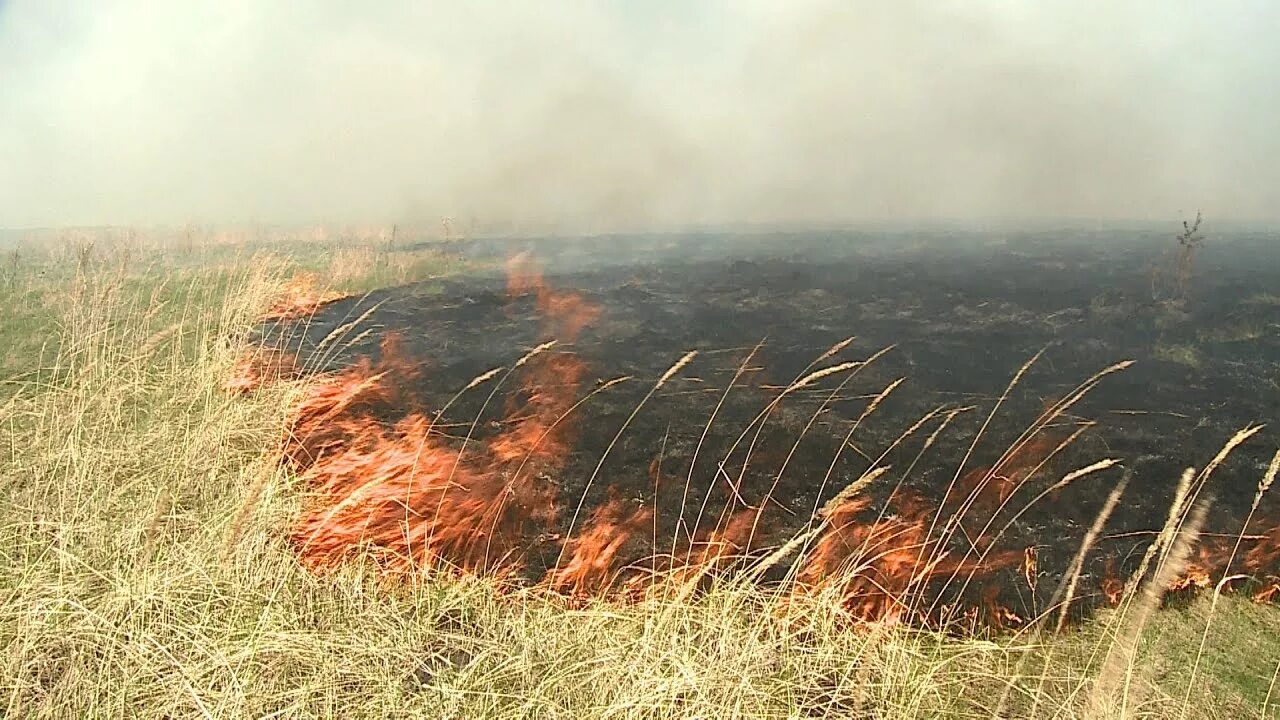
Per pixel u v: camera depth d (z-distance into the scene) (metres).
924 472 3.64
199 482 3.42
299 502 3.27
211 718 1.91
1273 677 2.29
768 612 2.40
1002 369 5.57
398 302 8.76
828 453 3.87
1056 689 2.21
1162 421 4.36
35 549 2.78
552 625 2.46
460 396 4.87
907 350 6.20
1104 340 6.53
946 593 2.70
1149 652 2.38
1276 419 4.40
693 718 2.02
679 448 3.96
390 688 2.12
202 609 2.44
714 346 6.38
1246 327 6.88
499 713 2.08
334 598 2.60
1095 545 2.99
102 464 3.32
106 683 2.09
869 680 2.24
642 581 2.75
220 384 4.76
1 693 2.10
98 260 9.13
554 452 3.92
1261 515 3.25
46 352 5.59
